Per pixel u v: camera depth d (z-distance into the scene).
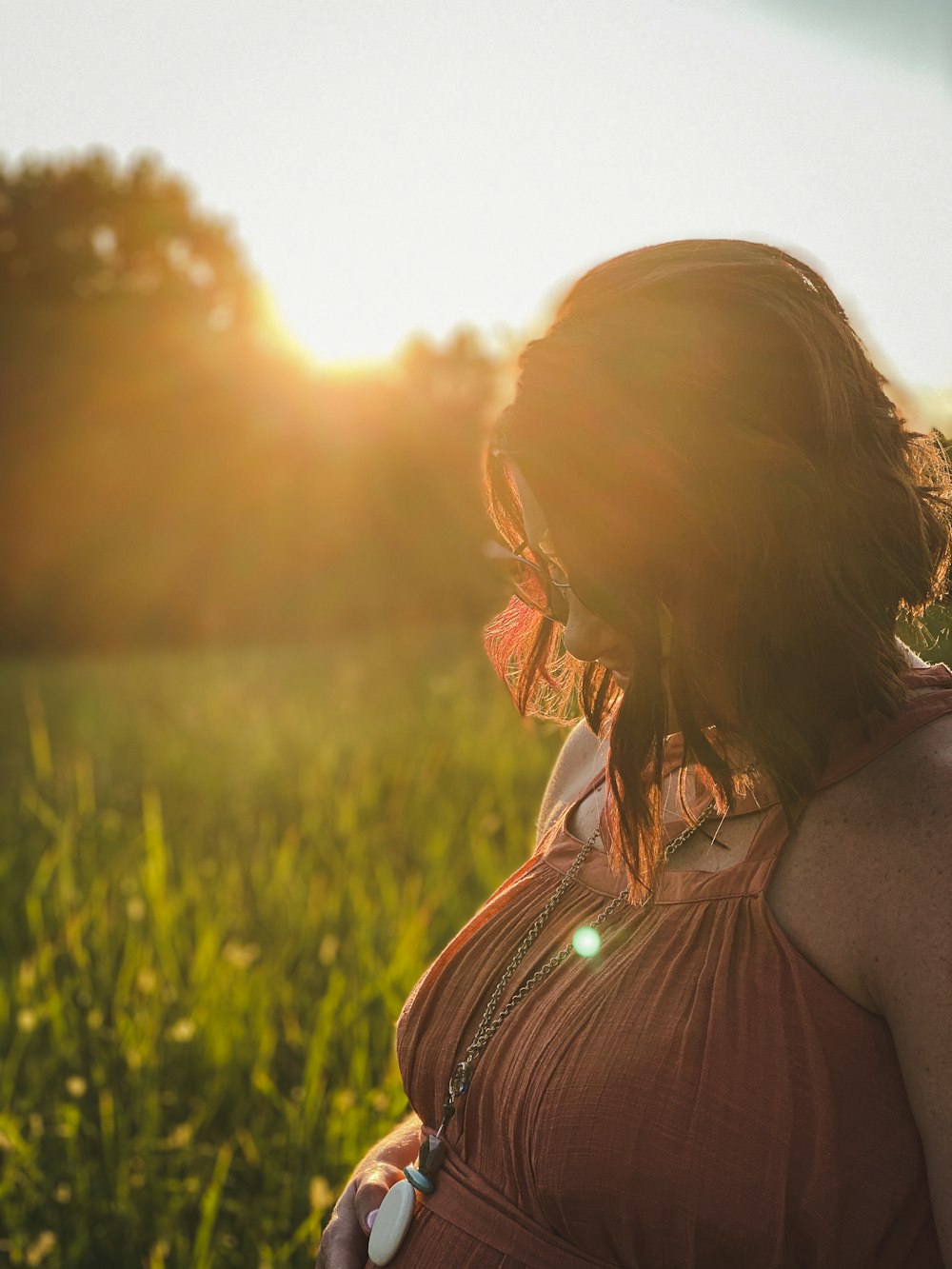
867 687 1.00
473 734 6.56
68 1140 2.73
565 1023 1.17
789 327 1.02
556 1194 1.12
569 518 1.05
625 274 1.09
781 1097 1.03
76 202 33.53
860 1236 1.02
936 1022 0.95
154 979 3.40
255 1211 2.54
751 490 1.00
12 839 5.48
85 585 24.89
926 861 0.97
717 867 1.14
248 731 7.75
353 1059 2.93
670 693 1.06
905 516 1.03
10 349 25.98
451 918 3.87
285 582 23.61
